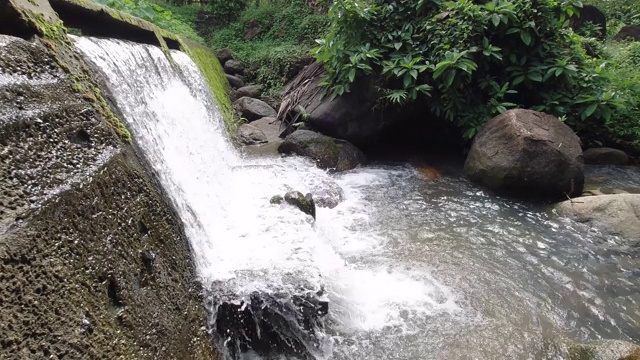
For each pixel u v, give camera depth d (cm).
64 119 219
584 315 320
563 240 429
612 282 360
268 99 928
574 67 641
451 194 550
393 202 524
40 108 205
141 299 208
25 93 202
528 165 513
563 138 533
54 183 185
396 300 333
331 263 364
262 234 360
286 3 1206
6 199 159
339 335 295
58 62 248
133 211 236
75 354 152
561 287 354
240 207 422
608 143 705
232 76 994
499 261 392
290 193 433
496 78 690
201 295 269
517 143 525
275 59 1010
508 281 361
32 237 159
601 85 686
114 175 232
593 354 263
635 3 1408
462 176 614
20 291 144
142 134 321
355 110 684
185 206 328
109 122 262
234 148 648
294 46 1057
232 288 278
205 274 292
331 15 717
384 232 446
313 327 278
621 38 1155
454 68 625
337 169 627
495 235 441
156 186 284
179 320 232
